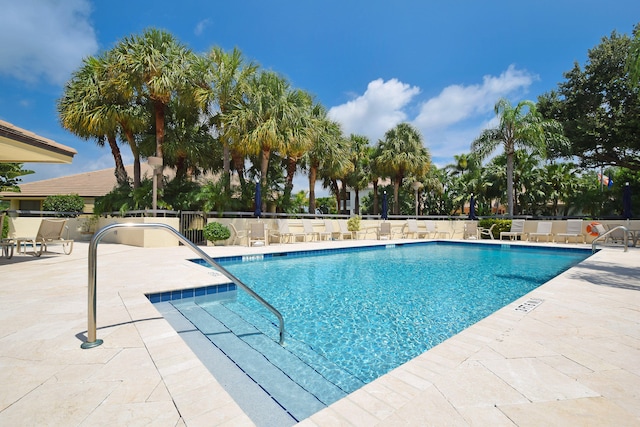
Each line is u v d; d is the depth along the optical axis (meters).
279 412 2.03
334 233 15.15
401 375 2.06
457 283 6.40
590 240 12.72
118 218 12.78
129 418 1.61
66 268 6.07
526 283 6.43
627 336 2.72
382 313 4.43
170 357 2.28
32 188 21.34
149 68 11.05
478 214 25.80
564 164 24.05
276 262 9.10
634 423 1.58
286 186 15.68
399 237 16.61
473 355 2.35
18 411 1.65
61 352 2.34
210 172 16.69
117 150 13.78
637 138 16.52
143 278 5.20
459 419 1.61
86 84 12.08
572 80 19.23
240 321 3.88
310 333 3.62
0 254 8.12
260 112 12.41
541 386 1.92
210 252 9.55
